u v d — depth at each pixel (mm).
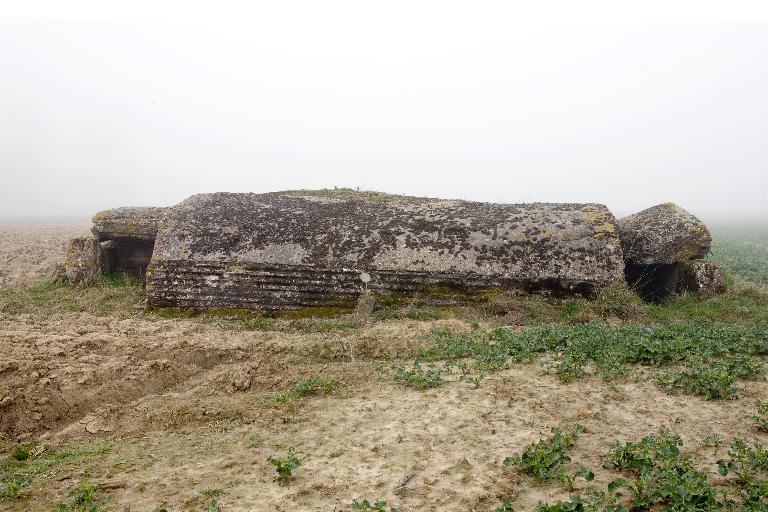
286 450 5758
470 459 5332
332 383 7762
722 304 12383
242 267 12250
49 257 19031
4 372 7477
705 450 5344
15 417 6773
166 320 11430
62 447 6258
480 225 13008
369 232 12891
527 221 13102
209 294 12062
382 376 8078
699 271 12828
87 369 7754
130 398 7582
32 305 12305
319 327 11211
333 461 5414
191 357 8914
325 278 12195
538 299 12016
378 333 10328
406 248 12555
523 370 7965
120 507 4680
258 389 7902
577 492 4637
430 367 8320
